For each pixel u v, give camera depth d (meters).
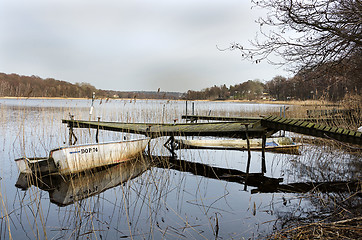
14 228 3.97
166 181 6.42
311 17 4.03
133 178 6.72
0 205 4.82
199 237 3.62
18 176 6.80
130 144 8.42
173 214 4.45
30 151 9.88
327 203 4.64
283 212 4.34
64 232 3.84
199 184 6.16
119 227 3.99
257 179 6.55
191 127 9.77
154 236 3.68
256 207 4.65
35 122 18.19
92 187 5.98
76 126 11.45
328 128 6.61
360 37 3.98
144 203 4.98
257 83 101.38
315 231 3.27
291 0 3.85
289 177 6.63
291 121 7.34
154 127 10.36
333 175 6.56
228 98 111.38
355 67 4.86
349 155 8.29
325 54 4.32
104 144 7.55
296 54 4.45
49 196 5.37
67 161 6.55
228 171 7.43
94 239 3.63
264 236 3.51
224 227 3.89
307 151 9.51
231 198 5.18
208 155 9.59
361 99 10.34
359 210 4.17
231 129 8.34
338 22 3.96
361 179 6.00
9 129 15.31
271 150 10.27
